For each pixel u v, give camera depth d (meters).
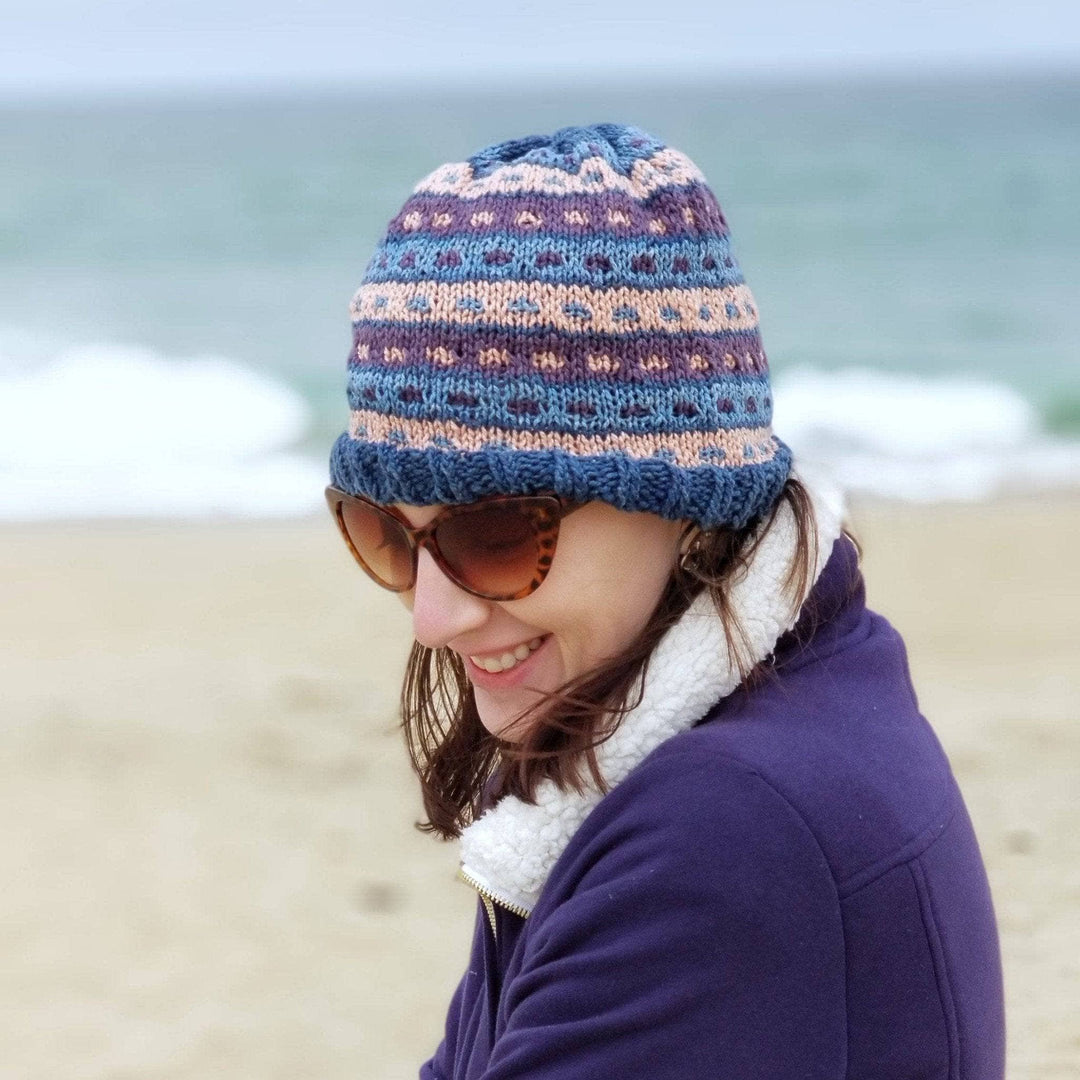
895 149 51.00
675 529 1.53
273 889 5.24
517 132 77.06
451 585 1.55
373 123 87.88
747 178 42.84
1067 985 3.73
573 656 1.56
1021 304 24.69
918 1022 1.37
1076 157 46.72
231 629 8.63
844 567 1.57
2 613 9.20
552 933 1.41
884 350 21.16
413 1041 4.25
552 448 1.46
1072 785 5.39
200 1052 4.22
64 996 4.57
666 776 1.38
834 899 1.33
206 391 17.83
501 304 1.45
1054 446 14.76
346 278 28.92
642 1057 1.33
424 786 1.96
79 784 6.18
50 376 18.41
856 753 1.41
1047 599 8.93
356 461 1.56
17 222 36.38
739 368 1.54
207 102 177.62
